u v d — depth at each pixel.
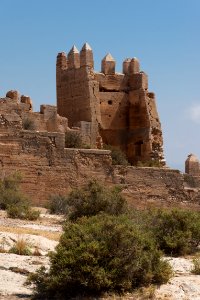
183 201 72.69
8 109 69.44
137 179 69.38
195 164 78.81
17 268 26.08
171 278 25.27
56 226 43.75
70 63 83.50
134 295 22.77
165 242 34.94
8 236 32.41
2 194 55.12
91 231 24.19
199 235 36.94
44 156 63.00
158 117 84.44
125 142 84.38
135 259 23.45
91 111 80.06
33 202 61.50
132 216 41.41
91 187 48.69
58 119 74.06
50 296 22.69
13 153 61.12
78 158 65.38
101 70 85.94
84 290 22.83
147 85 85.25
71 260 22.73
